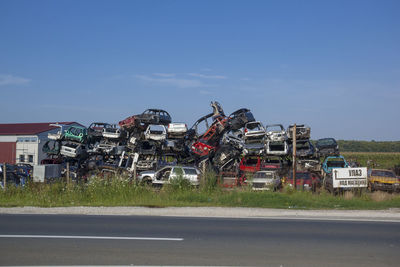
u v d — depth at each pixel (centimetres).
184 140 3066
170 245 788
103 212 1301
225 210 1330
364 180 1750
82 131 3139
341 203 1529
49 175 2145
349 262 671
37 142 4250
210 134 2977
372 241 845
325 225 1053
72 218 1164
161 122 3144
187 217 1197
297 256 709
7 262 646
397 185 2106
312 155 2777
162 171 2200
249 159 2777
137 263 647
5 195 1708
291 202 1534
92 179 1823
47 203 1538
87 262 650
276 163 2655
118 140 3148
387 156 5900
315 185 2064
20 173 2300
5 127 4681
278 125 2905
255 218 1182
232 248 767
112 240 830
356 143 10306
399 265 655
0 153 4325
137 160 2783
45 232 921
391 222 1116
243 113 2988
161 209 1355
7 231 934
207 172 1897
